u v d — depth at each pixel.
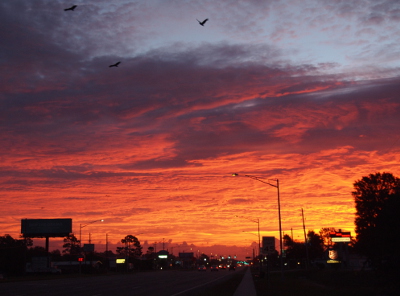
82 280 61.00
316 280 57.53
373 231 23.81
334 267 95.88
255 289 40.75
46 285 47.19
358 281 44.16
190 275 85.94
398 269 20.92
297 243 132.12
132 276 80.06
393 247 21.83
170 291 37.06
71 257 164.75
